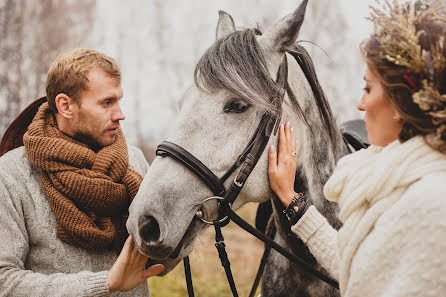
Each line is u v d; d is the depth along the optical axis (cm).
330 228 155
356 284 100
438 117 95
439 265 89
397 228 95
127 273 148
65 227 149
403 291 92
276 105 160
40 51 1262
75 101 156
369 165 108
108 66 159
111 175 156
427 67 97
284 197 161
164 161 155
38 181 156
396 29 103
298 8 166
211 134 156
